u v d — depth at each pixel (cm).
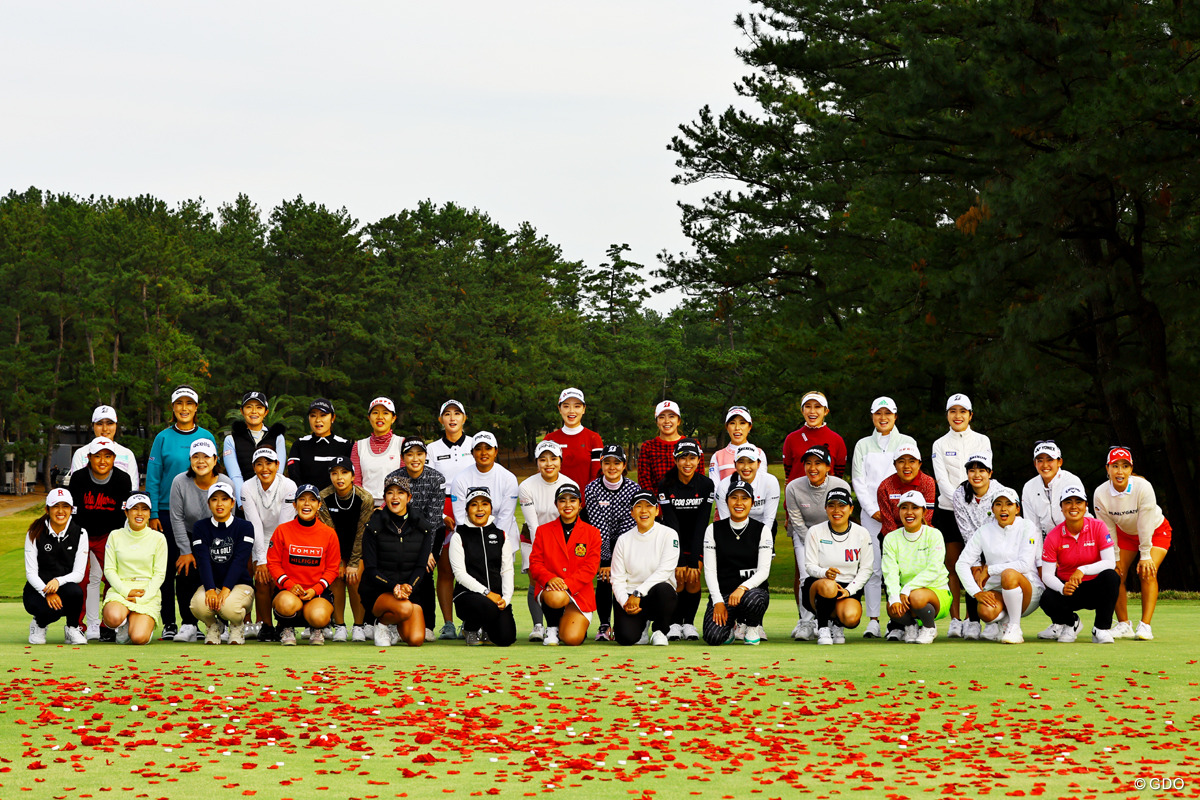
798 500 1188
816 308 3303
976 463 1123
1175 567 2403
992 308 2306
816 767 613
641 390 9106
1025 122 2050
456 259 9738
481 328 8800
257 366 8644
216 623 1091
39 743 659
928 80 2097
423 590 1146
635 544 1101
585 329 10756
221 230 10331
